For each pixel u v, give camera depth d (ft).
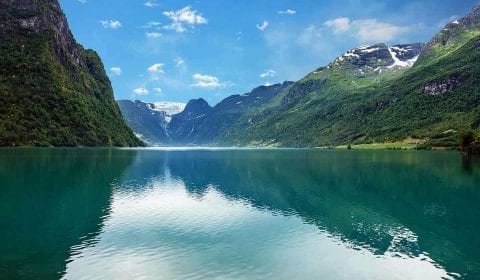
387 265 98.17
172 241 115.03
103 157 447.42
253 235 122.52
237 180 256.93
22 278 85.97
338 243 114.93
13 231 122.31
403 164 381.19
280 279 88.94
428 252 107.55
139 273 90.84
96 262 96.84
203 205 168.66
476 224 139.23
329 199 187.01
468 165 363.76
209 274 90.94
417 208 166.40
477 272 93.91
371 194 202.18
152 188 214.90
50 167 298.97
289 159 485.15
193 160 464.65
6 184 210.59
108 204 166.50
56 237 116.78
